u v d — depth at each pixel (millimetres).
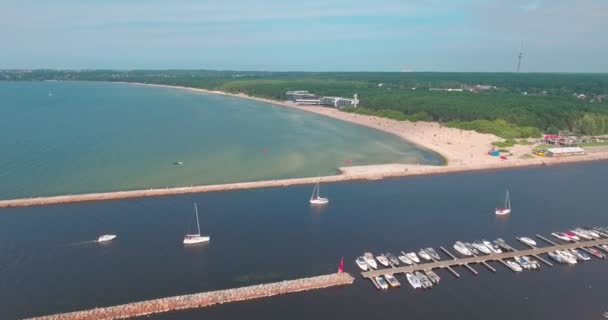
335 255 103375
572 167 193875
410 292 89000
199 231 114188
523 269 99875
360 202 140500
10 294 85062
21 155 189750
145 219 123250
